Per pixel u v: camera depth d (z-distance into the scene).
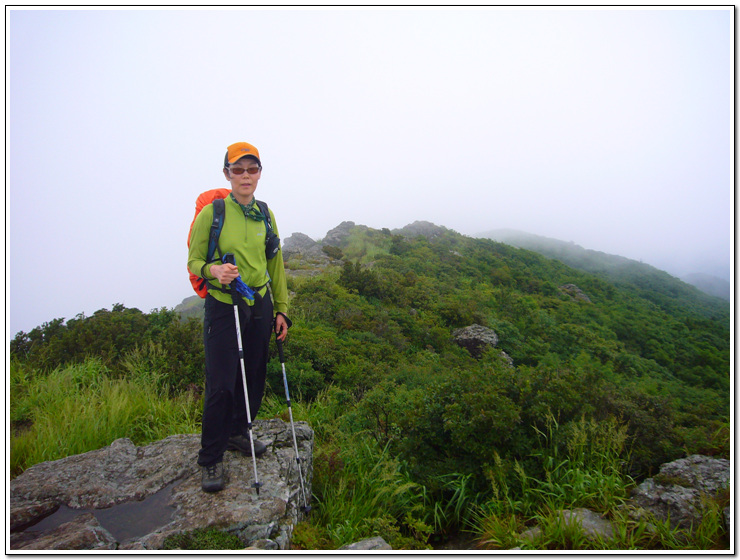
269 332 2.94
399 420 3.73
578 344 21.22
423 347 14.51
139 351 6.71
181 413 4.98
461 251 37.34
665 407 4.08
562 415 3.72
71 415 4.44
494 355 13.19
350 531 2.68
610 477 3.08
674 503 2.83
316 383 7.23
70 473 3.00
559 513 2.67
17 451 3.76
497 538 2.71
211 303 2.76
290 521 2.61
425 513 3.15
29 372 6.16
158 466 3.07
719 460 3.24
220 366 2.72
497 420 3.37
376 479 3.25
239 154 2.72
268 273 3.09
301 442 3.39
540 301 28.97
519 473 3.20
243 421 3.07
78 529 2.43
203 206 2.79
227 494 2.66
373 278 18.59
